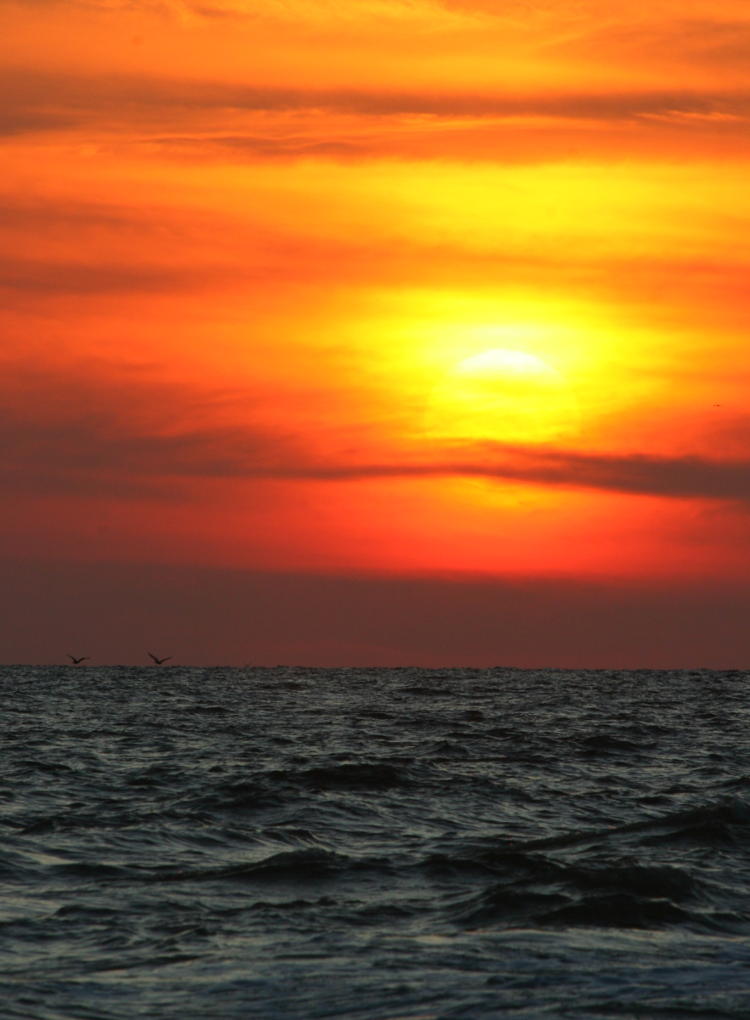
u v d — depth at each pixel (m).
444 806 94.50
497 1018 40.69
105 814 86.88
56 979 44.84
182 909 56.44
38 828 79.56
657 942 50.62
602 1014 41.16
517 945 49.81
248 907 56.88
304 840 78.19
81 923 53.50
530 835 81.88
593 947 49.56
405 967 46.41
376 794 99.31
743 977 45.56
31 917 54.59
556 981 44.72
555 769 125.44
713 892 60.66
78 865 67.38
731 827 77.19
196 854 72.25
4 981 44.50
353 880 63.19
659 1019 40.78
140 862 69.00
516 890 59.41
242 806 91.00
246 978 45.00
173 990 43.59
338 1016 40.88
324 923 53.66
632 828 77.88
